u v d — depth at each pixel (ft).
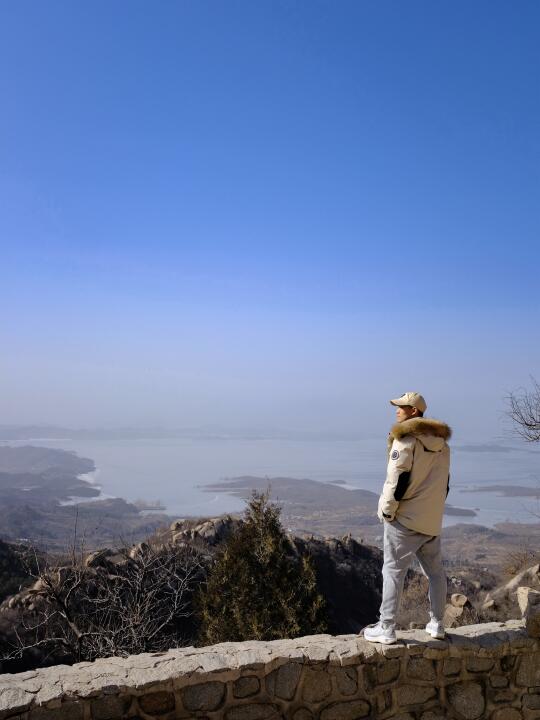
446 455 16.14
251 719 14.12
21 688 12.89
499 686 16.35
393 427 16.03
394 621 15.72
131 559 49.80
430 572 16.33
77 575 37.52
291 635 36.09
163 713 13.50
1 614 45.32
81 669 13.85
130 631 35.17
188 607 44.88
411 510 15.76
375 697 15.15
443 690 15.80
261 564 38.55
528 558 55.83
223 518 73.36
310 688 14.67
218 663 14.20
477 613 43.47
